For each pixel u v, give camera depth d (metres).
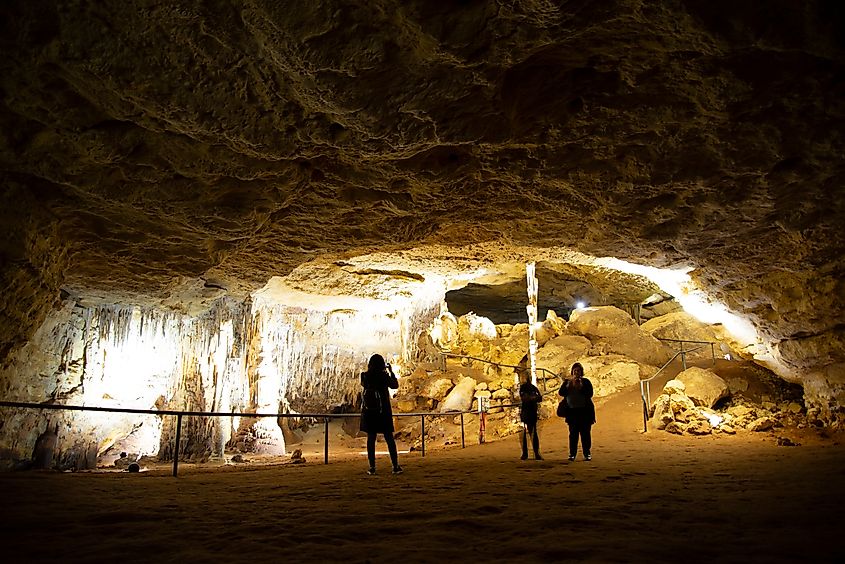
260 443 17.27
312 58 5.00
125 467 13.97
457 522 4.58
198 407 14.95
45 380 11.60
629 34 5.02
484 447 12.66
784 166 7.21
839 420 11.09
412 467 8.81
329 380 20.70
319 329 18.97
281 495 6.20
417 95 5.60
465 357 20.42
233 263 11.87
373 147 6.59
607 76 5.79
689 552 3.65
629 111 6.22
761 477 7.09
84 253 9.56
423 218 9.46
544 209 9.16
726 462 8.57
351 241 10.39
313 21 4.69
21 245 7.54
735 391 14.37
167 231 8.84
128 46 5.13
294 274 14.95
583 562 3.42
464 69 5.31
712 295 12.45
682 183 7.62
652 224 9.20
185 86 5.53
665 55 5.30
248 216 8.29
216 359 15.02
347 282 15.90
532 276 16.92
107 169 7.11
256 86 5.68
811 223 8.48
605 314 19.81
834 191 7.59
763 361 13.97
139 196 7.52
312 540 4.05
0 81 5.49
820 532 4.22
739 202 8.02
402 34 4.90
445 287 18.11
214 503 5.68
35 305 8.77
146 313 14.08
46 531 4.36
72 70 5.34
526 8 4.54
